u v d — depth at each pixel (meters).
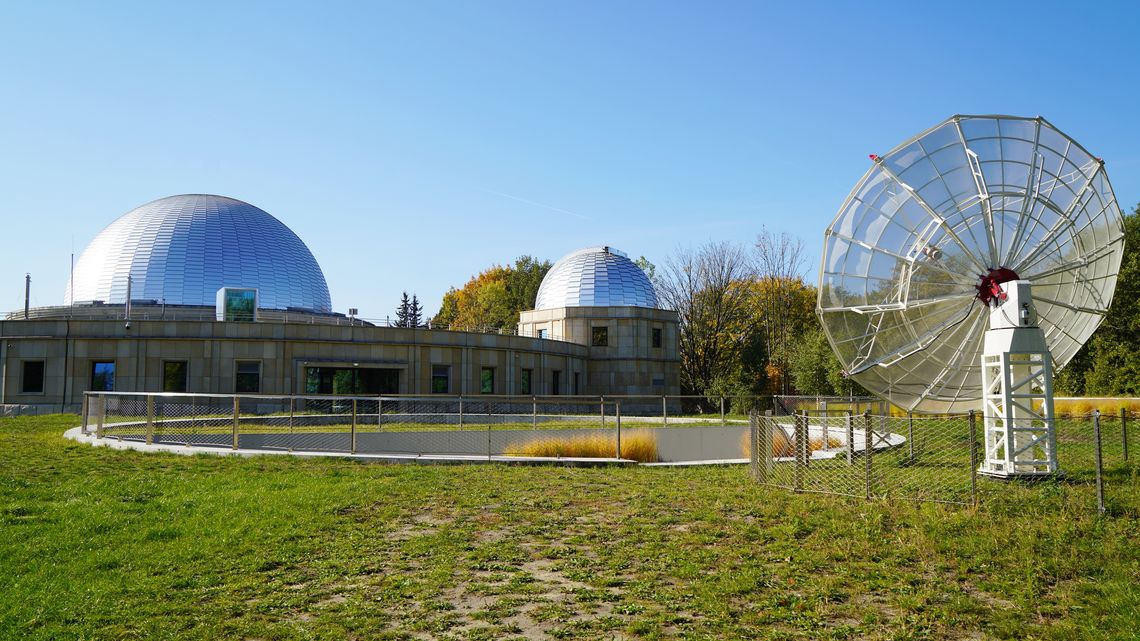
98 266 56.00
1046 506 12.59
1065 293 17.70
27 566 10.44
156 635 8.15
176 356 42.91
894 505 13.40
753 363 69.88
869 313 17.89
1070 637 7.75
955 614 8.45
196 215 58.38
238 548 11.41
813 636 7.94
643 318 62.78
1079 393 43.97
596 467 20.91
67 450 22.50
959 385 18.28
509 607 8.89
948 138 17.36
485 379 50.34
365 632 8.19
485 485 17.08
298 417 30.62
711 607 8.73
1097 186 17.38
